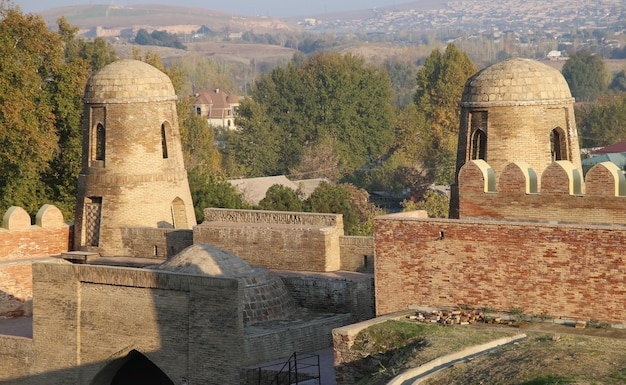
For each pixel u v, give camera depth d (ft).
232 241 143.23
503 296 109.70
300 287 132.77
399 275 115.75
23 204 207.92
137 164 156.25
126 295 128.26
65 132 214.28
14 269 151.84
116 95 155.74
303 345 124.67
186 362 123.95
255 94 457.27
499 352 99.96
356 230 229.25
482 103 139.54
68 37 255.09
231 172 386.11
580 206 114.62
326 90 424.87
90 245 158.71
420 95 425.69
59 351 133.39
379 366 108.99
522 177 117.91
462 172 121.08
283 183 324.39
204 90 649.20
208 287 121.49
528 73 139.23
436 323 110.01
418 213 125.39
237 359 120.16
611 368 92.22
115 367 131.34
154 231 152.05
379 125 421.18
